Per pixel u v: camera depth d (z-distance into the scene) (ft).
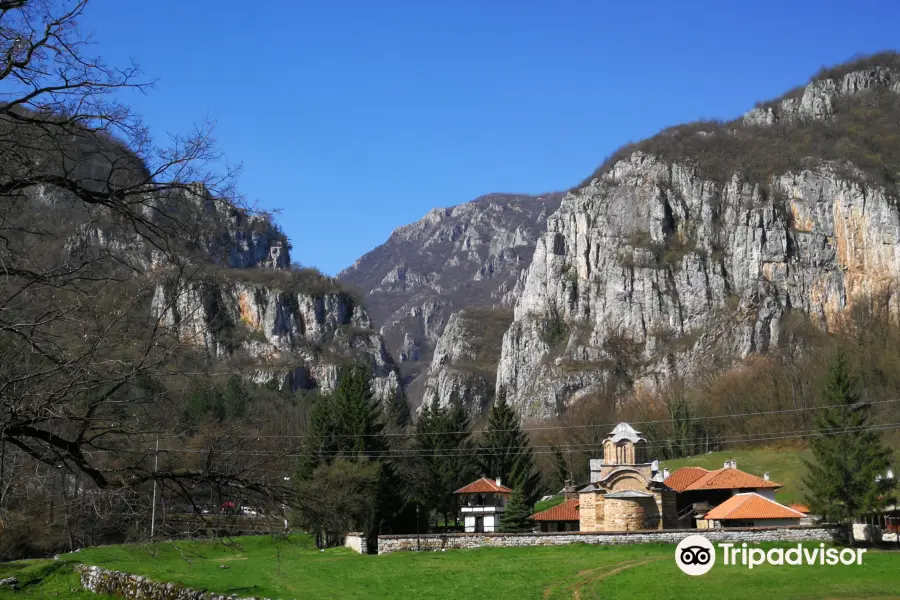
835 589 193.98
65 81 57.11
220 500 61.26
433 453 424.46
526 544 268.21
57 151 56.85
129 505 59.41
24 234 57.98
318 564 233.35
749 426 573.33
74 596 195.83
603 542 266.57
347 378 408.46
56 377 56.44
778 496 389.19
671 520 300.81
